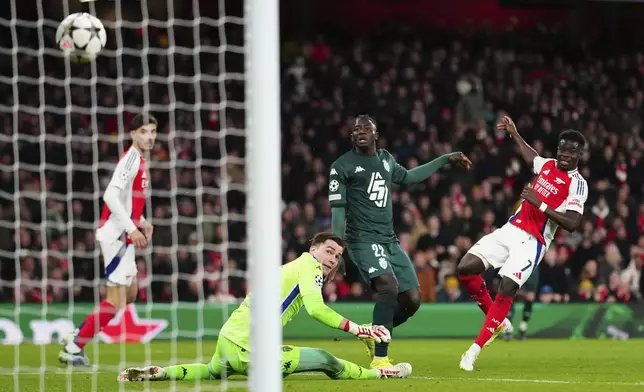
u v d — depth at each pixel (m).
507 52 38.81
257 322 7.78
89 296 26.58
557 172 13.65
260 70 7.95
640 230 30.64
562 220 13.41
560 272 27.33
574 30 39.50
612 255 28.69
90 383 11.68
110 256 14.55
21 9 33.31
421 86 36.31
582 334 25.33
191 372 11.59
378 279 13.27
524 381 12.02
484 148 33.22
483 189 30.73
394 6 38.88
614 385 11.52
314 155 33.59
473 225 29.45
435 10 39.09
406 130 35.09
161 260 26.25
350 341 23.41
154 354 17.77
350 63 36.84
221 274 26.39
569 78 38.41
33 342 21.69
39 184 29.72
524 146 14.27
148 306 22.55
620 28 39.56
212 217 28.80
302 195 31.97
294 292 11.65
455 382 11.76
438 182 31.64
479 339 13.55
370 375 12.12
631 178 33.78
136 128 14.57
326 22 38.16
